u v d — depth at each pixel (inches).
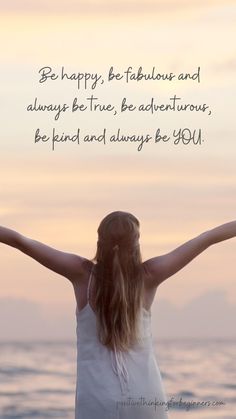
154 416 184.1
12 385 1462.8
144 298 187.5
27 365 1990.7
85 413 183.6
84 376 184.4
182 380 1525.6
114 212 190.2
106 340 183.6
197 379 1545.3
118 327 183.6
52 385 1449.3
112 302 183.9
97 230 189.6
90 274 186.7
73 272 186.9
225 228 188.7
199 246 187.9
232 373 1675.7
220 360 2274.9
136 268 186.9
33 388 1391.5
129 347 184.9
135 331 184.9
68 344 3572.8
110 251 186.4
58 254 187.2
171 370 1754.4
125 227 187.2
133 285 185.8
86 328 185.8
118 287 184.2
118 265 185.3
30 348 3211.1
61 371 1782.7
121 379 183.0
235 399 1299.2
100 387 183.0
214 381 1503.4
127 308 184.5
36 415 1120.8
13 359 2297.0
